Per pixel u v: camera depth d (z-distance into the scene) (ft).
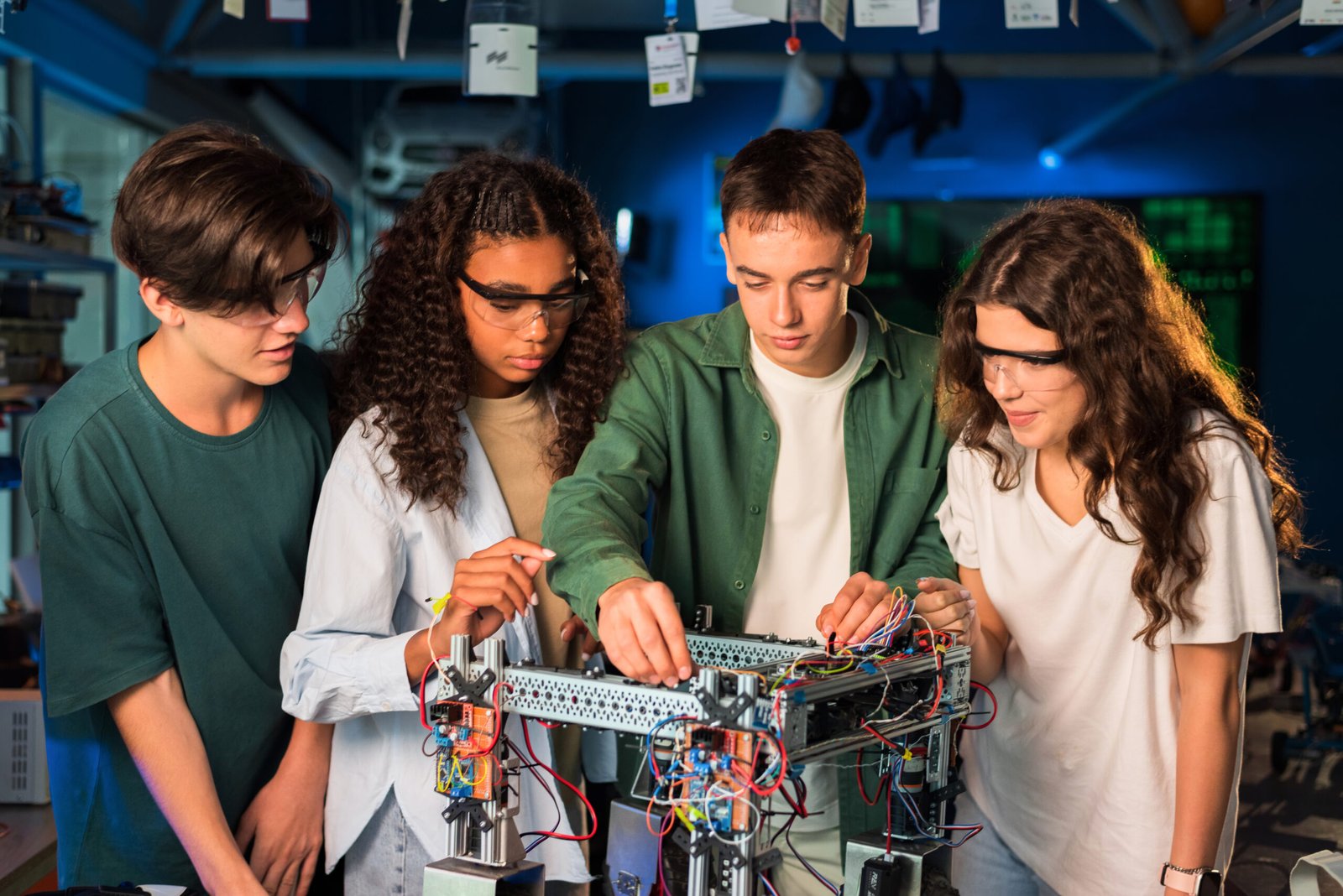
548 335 5.35
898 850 4.41
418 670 4.81
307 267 5.01
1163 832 5.36
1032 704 5.74
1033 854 5.80
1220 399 5.23
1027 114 27.27
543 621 5.86
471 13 7.59
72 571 5.24
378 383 5.52
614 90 27.81
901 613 4.53
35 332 12.17
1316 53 17.20
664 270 27.99
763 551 6.03
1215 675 5.13
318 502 5.61
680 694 3.86
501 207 5.19
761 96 27.61
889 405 6.04
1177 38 16.97
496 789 4.17
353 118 27.09
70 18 16.19
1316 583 17.35
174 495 5.36
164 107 19.86
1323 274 26.63
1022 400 4.97
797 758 3.76
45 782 6.99
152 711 5.35
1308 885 4.98
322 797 5.58
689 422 5.92
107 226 18.51
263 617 5.65
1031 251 4.82
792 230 5.00
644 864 4.44
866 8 7.83
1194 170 26.94
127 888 4.97
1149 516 4.91
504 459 5.86
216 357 5.10
